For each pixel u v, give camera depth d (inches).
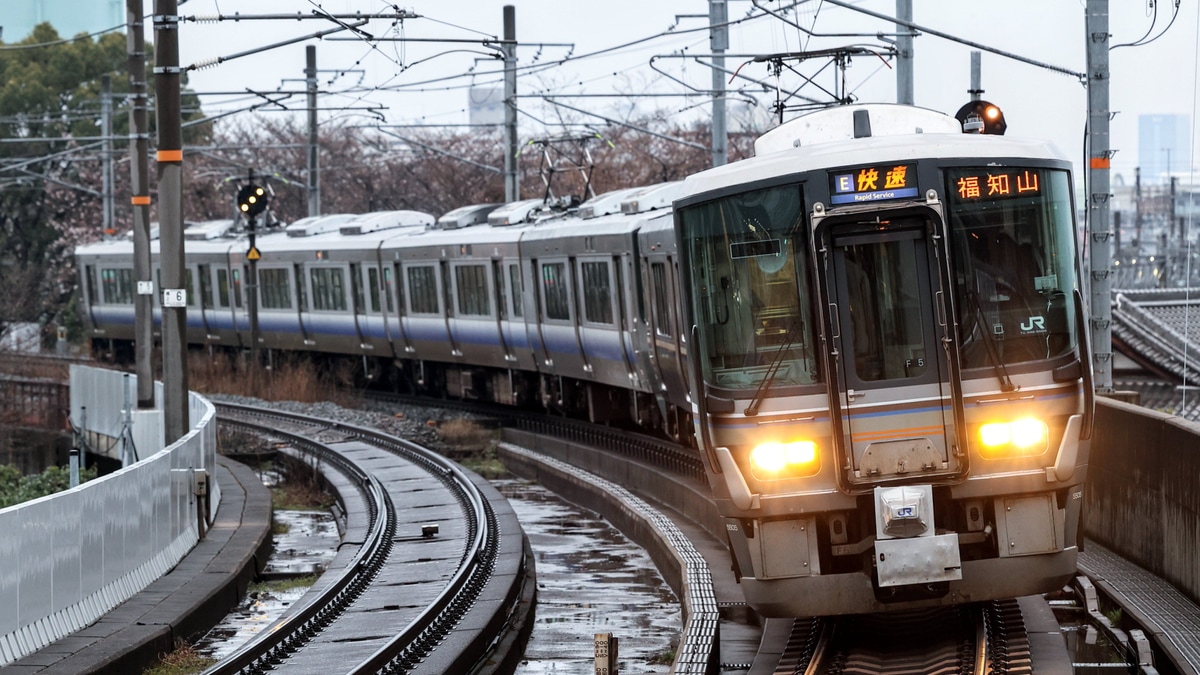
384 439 4067.4
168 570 2310.5
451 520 2847.0
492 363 4662.9
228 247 6328.7
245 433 4407.0
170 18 2672.2
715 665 1627.7
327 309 5669.3
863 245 1544.0
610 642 1583.4
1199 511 1644.9
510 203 4778.5
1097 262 2313.0
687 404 2933.1
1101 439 2031.3
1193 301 4886.8
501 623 1991.9
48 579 1772.9
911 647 1620.3
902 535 1501.0
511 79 4817.9
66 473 3693.4
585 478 3272.6
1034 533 1545.3
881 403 1529.3
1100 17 2311.8
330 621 1993.1
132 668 1727.4
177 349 2741.1
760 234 1577.3
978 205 1553.9
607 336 3676.2
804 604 1565.0
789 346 1566.2
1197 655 1440.7
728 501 1584.6
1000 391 1533.0
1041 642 1524.4
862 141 1571.1
